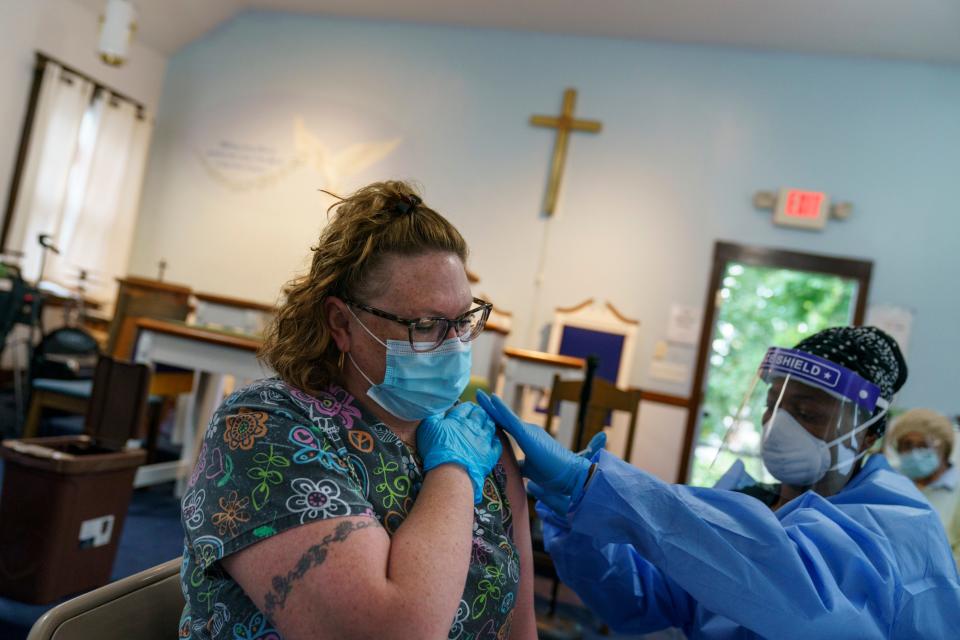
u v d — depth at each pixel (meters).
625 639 2.92
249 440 0.82
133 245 7.27
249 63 7.19
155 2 6.67
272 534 0.76
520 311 6.43
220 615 0.81
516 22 6.55
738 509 1.01
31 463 2.47
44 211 6.25
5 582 2.47
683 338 6.15
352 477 0.85
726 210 6.19
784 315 8.51
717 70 6.30
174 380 4.27
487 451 0.98
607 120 6.43
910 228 5.91
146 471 3.93
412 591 0.74
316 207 6.96
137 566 2.95
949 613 1.01
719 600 0.98
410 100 6.83
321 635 0.73
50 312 6.32
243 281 7.07
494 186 6.59
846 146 6.05
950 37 5.55
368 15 6.92
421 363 0.90
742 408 1.23
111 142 6.77
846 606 0.95
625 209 6.34
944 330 5.82
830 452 1.13
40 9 6.05
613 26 6.32
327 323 0.93
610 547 1.27
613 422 6.12
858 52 6.00
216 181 7.18
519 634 1.03
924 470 2.34
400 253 0.91
